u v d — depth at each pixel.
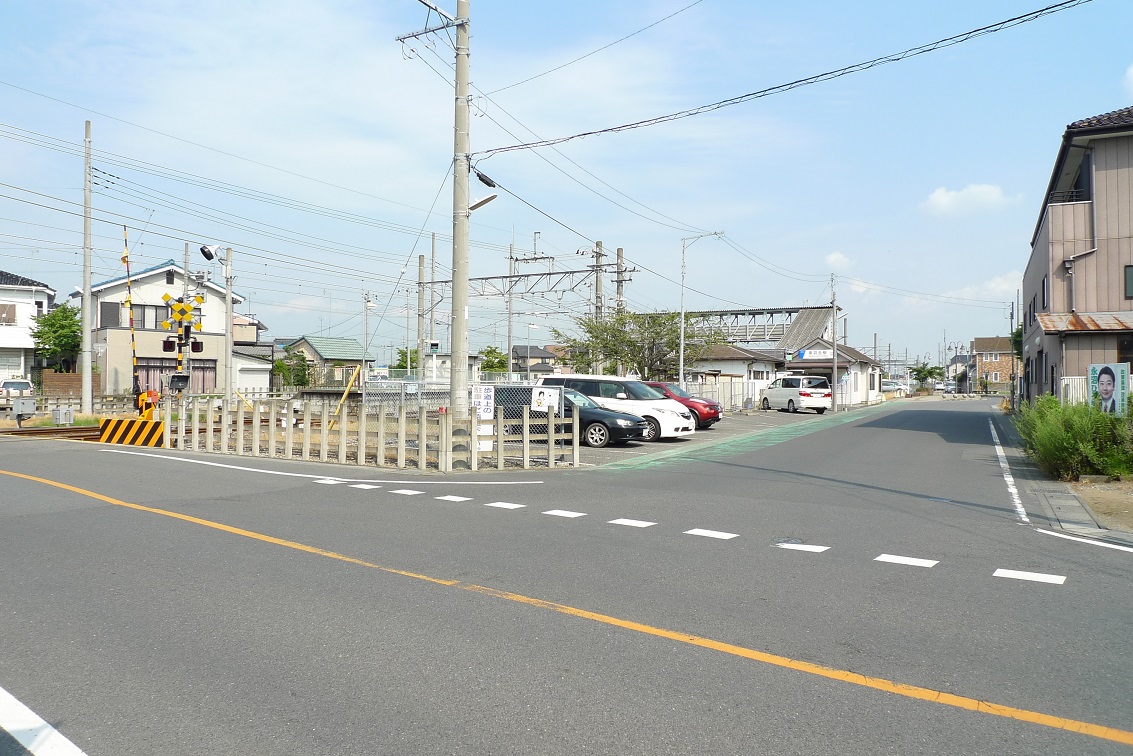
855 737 3.63
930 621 5.33
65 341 45.34
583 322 39.06
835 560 7.11
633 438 19.66
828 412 41.94
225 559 6.97
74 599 5.75
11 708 3.94
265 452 17.16
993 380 111.69
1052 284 21.30
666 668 4.46
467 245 17.38
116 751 3.50
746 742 3.57
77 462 14.56
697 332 39.81
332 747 3.53
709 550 7.47
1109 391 15.25
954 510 10.02
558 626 5.19
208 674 4.37
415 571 6.60
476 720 3.80
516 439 15.14
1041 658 4.65
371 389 18.88
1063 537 8.37
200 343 25.06
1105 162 20.78
